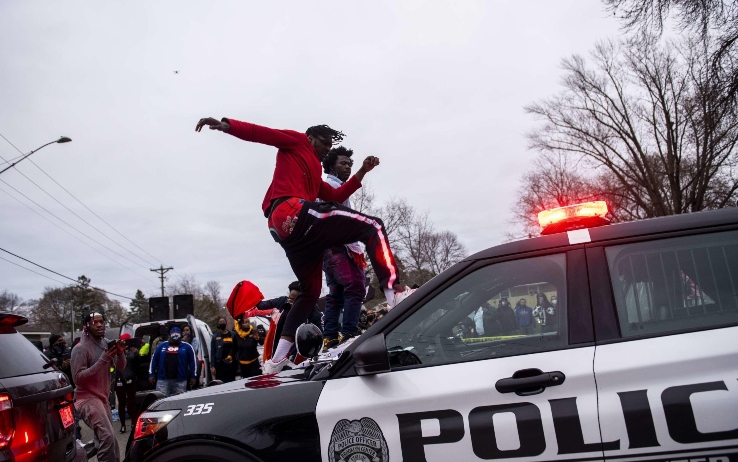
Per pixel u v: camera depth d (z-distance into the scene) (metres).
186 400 3.30
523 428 2.72
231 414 3.10
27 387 4.06
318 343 3.39
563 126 32.56
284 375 3.48
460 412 2.81
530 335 2.92
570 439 2.66
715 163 27.05
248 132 3.90
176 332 11.12
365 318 7.11
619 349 2.74
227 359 13.42
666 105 28.75
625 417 2.62
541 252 3.03
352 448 2.89
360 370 2.96
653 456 2.58
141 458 3.21
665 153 31.44
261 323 15.80
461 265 3.12
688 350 2.66
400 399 2.88
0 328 4.35
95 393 6.72
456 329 3.03
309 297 4.22
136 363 11.37
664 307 2.81
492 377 2.82
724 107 18.98
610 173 34.88
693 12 16.98
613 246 2.96
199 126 3.80
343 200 4.61
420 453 2.81
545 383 2.74
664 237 2.92
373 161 4.61
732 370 2.60
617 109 31.19
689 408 2.58
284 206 3.94
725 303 2.76
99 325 6.89
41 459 4.03
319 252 4.04
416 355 3.02
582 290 2.90
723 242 2.86
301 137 4.13
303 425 2.97
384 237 3.96
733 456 2.52
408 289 4.04
